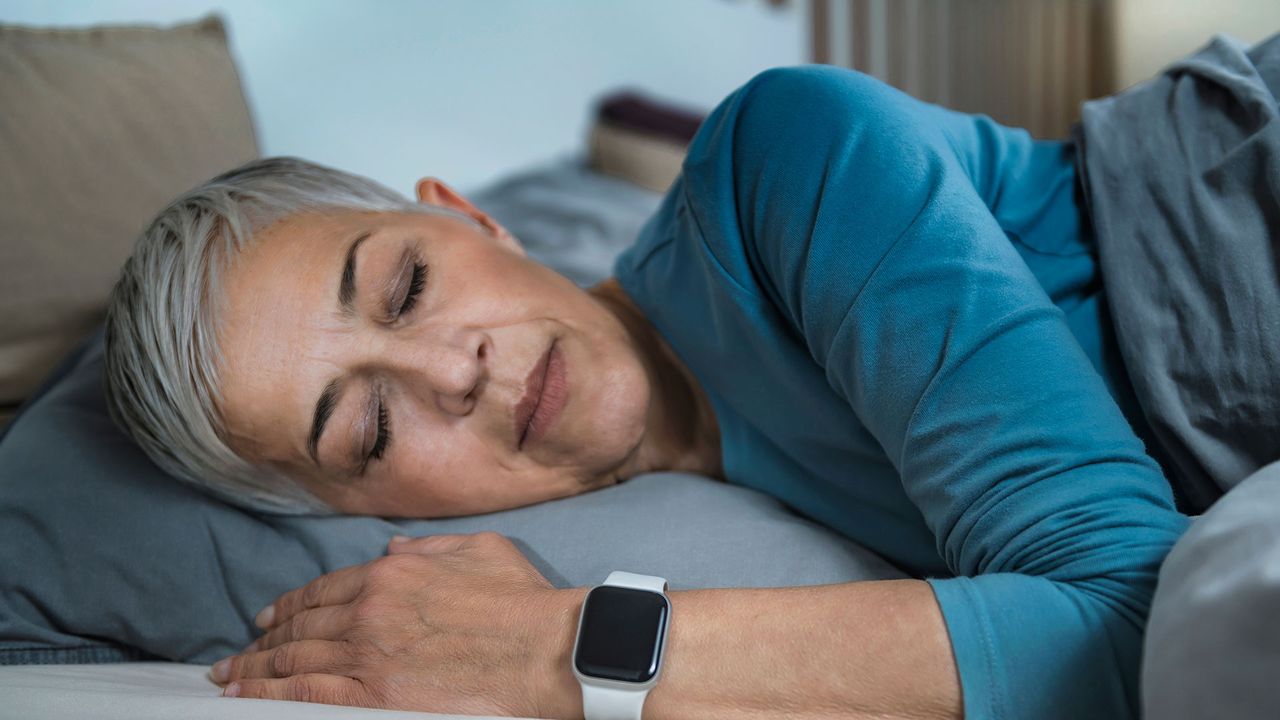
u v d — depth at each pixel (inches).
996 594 23.7
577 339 35.7
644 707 25.4
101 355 44.3
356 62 72.9
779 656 24.7
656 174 84.7
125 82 50.2
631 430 35.7
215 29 57.6
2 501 37.4
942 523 26.9
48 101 47.1
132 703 27.2
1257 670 17.8
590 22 87.7
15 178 45.3
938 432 26.4
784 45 106.4
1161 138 32.8
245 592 37.0
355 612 31.3
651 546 33.6
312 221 35.9
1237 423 29.0
